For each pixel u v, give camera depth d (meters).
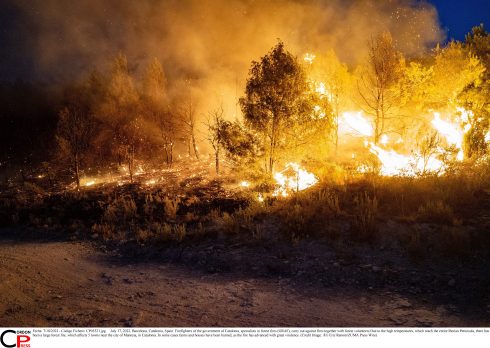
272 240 8.44
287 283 6.88
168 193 12.98
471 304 5.60
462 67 13.43
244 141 11.37
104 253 9.40
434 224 7.72
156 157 20.22
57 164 20.28
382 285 6.46
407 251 7.14
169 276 7.65
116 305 6.33
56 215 12.60
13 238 11.17
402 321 5.33
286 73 10.93
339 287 6.59
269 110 11.14
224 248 8.54
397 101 13.84
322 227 8.43
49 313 6.06
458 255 6.71
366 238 7.71
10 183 18.05
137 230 10.42
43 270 8.17
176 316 5.80
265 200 10.66
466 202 8.31
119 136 20.05
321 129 11.38
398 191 9.21
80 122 15.62
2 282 7.33
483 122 12.60
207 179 14.34
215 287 6.91
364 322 5.39
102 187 14.87
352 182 10.59
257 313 5.80
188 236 9.41
